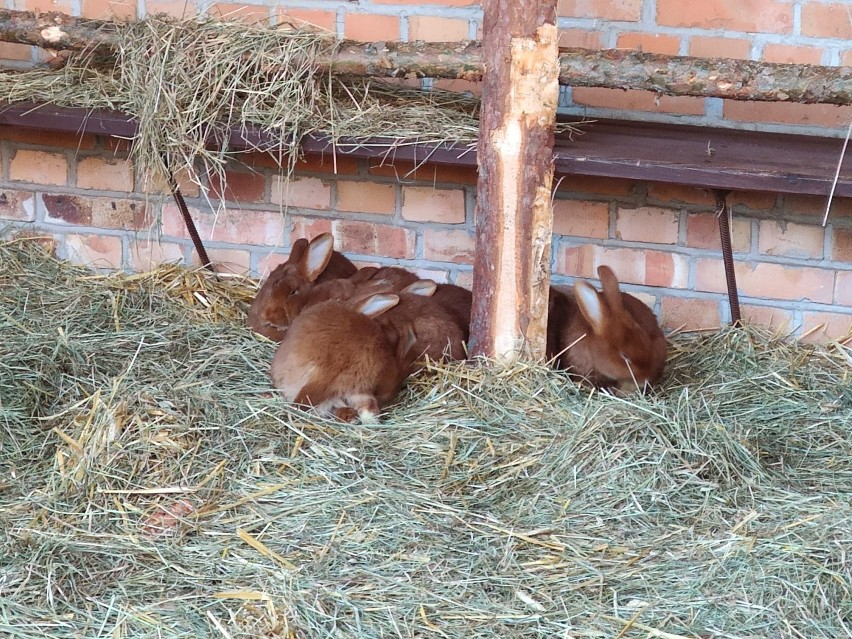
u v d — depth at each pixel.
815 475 2.46
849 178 2.50
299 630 2.08
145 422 2.48
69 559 2.20
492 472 2.42
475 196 3.02
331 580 2.17
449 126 2.69
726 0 2.85
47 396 2.58
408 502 2.34
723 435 2.47
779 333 2.98
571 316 2.76
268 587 2.15
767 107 2.91
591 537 2.27
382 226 3.07
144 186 2.95
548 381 2.61
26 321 2.83
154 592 2.14
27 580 2.15
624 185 2.96
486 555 2.23
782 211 2.93
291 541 2.25
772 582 2.16
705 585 2.16
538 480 2.40
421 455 2.46
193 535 2.27
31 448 2.45
